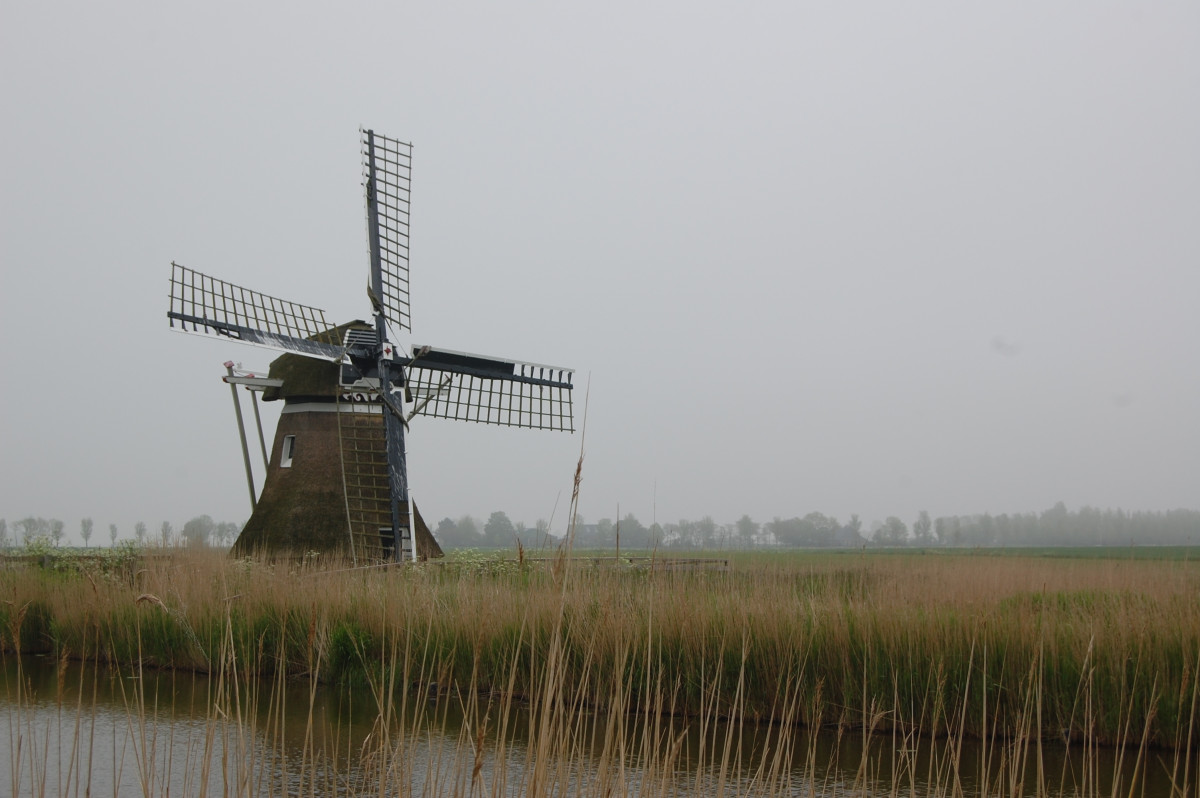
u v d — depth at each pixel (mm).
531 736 4453
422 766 7086
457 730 8508
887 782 7340
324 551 19938
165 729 8445
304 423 21438
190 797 6262
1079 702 8703
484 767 7090
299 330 20781
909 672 9016
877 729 9227
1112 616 9938
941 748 8586
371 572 13117
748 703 9461
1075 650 8914
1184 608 10031
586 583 9094
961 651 9055
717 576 12812
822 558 18703
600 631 8672
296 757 7555
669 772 4504
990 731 8914
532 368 22953
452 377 21797
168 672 11586
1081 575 16453
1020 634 9250
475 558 14445
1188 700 8344
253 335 19516
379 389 20438
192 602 11734
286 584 12125
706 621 9812
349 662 10648
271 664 11281
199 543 18906
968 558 19812
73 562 16234
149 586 12586
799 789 7016
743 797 6555
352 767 7219
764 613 10070
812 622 9773
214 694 10117
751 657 9461
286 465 21422
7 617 13094
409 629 5434
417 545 21625
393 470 20344
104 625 12297
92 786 6652
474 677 4688
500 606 10586
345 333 20719
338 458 21000
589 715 9117
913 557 20516
